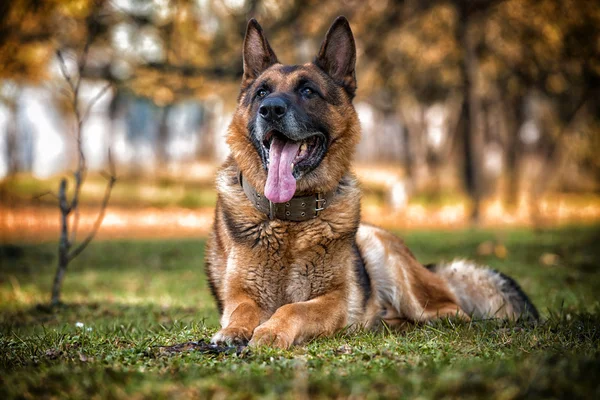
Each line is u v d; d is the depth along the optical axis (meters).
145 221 23.28
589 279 8.88
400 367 3.30
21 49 15.84
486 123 32.28
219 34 15.13
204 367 3.43
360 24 16.44
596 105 23.89
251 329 4.43
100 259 13.06
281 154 4.88
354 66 5.48
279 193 4.75
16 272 11.20
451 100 29.70
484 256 12.02
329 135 5.12
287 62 17.12
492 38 19.67
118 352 3.82
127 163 45.97
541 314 6.35
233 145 5.20
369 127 51.47
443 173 39.62
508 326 5.06
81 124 7.29
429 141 34.66
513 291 6.13
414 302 5.79
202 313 6.69
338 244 4.91
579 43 15.73
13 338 4.75
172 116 46.62
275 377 3.14
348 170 5.30
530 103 31.23
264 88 5.15
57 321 6.45
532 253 12.05
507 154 32.22
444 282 6.16
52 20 15.08
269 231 4.82
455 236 15.73
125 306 7.41
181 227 22.06
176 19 13.84
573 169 34.72
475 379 2.87
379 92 29.20
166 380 3.18
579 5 14.93
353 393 2.82
